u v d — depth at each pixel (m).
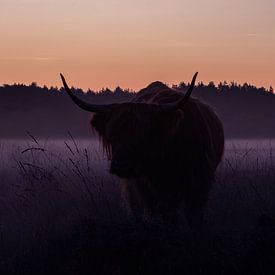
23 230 24.56
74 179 32.69
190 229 23.67
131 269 20.03
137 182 24.23
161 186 23.89
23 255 21.78
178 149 23.72
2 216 28.05
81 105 23.02
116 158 21.86
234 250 20.11
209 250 20.44
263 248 20.06
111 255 20.23
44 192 29.30
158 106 22.45
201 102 26.97
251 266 19.73
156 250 20.25
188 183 24.17
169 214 23.98
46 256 21.41
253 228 21.42
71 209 27.20
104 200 26.36
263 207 26.94
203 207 24.83
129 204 25.16
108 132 22.17
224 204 28.30
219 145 27.30
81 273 20.12
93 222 21.30
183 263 19.95
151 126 22.17
